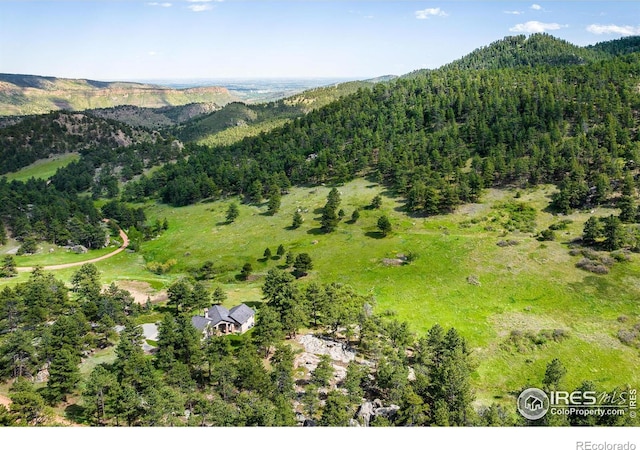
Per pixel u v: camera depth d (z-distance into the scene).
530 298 106.75
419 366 76.50
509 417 60.53
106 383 61.94
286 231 170.62
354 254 141.50
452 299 109.69
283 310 92.62
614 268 112.69
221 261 152.12
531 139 192.62
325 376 68.94
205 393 68.12
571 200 151.50
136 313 102.31
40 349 75.94
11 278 135.38
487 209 161.25
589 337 89.88
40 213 191.75
